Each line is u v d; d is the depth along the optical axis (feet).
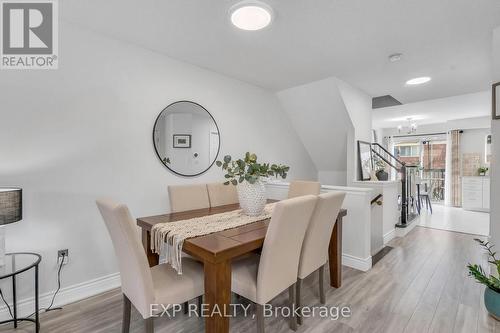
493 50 6.97
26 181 6.22
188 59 9.21
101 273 7.43
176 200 7.72
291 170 14.47
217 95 10.55
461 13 6.26
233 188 9.29
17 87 6.13
